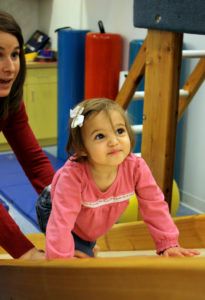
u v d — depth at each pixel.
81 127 1.26
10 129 1.69
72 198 1.26
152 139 2.12
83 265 0.83
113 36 3.95
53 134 5.06
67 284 0.87
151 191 1.35
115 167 1.30
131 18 3.90
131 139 1.29
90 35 3.97
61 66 4.34
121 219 2.55
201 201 3.51
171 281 0.71
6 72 1.41
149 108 2.11
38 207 1.58
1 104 1.55
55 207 1.26
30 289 0.98
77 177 1.27
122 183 1.33
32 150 1.72
